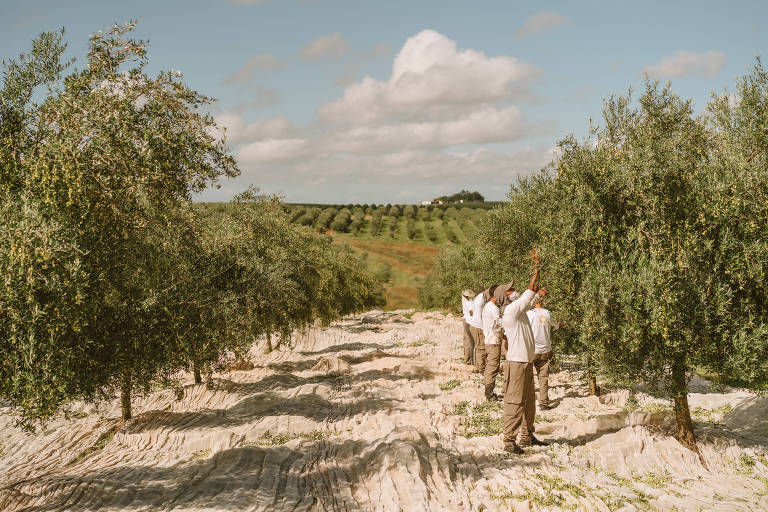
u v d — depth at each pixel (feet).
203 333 34.86
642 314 21.52
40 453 34.50
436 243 432.66
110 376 27.68
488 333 36.09
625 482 20.42
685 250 21.84
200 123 25.32
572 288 24.38
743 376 21.33
